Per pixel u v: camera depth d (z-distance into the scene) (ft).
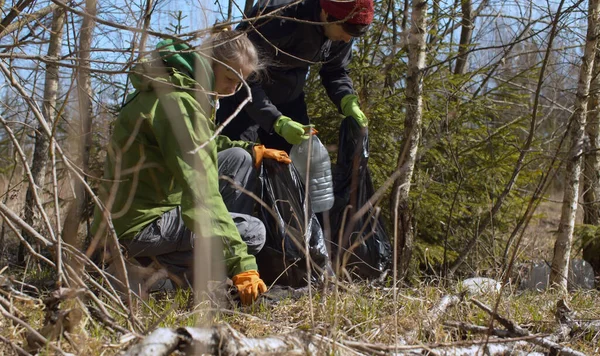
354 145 13.37
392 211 13.71
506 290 11.50
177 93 8.94
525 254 18.54
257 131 14.47
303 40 12.81
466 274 16.25
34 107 7.25
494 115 19.80
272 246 11.84
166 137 9.25
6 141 16.65
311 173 12.38
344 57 14.23
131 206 10.27
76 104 8.25
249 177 11.95
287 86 13.65
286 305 10.09
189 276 10.94
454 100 17.51
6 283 8.49
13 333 6.91
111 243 8.67
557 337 8.65
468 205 17.75
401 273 13.43
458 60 22.52
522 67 19.35
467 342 6.93
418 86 13.84
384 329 8.23
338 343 6.65
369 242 12.94
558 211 28.09
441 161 16.83
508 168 18.01
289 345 6.45
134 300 9.68
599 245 17.62
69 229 7.57
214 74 10.05
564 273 15.23
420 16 14.01
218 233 9.14
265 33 12.62
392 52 16.49
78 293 6.52
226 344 5.90
